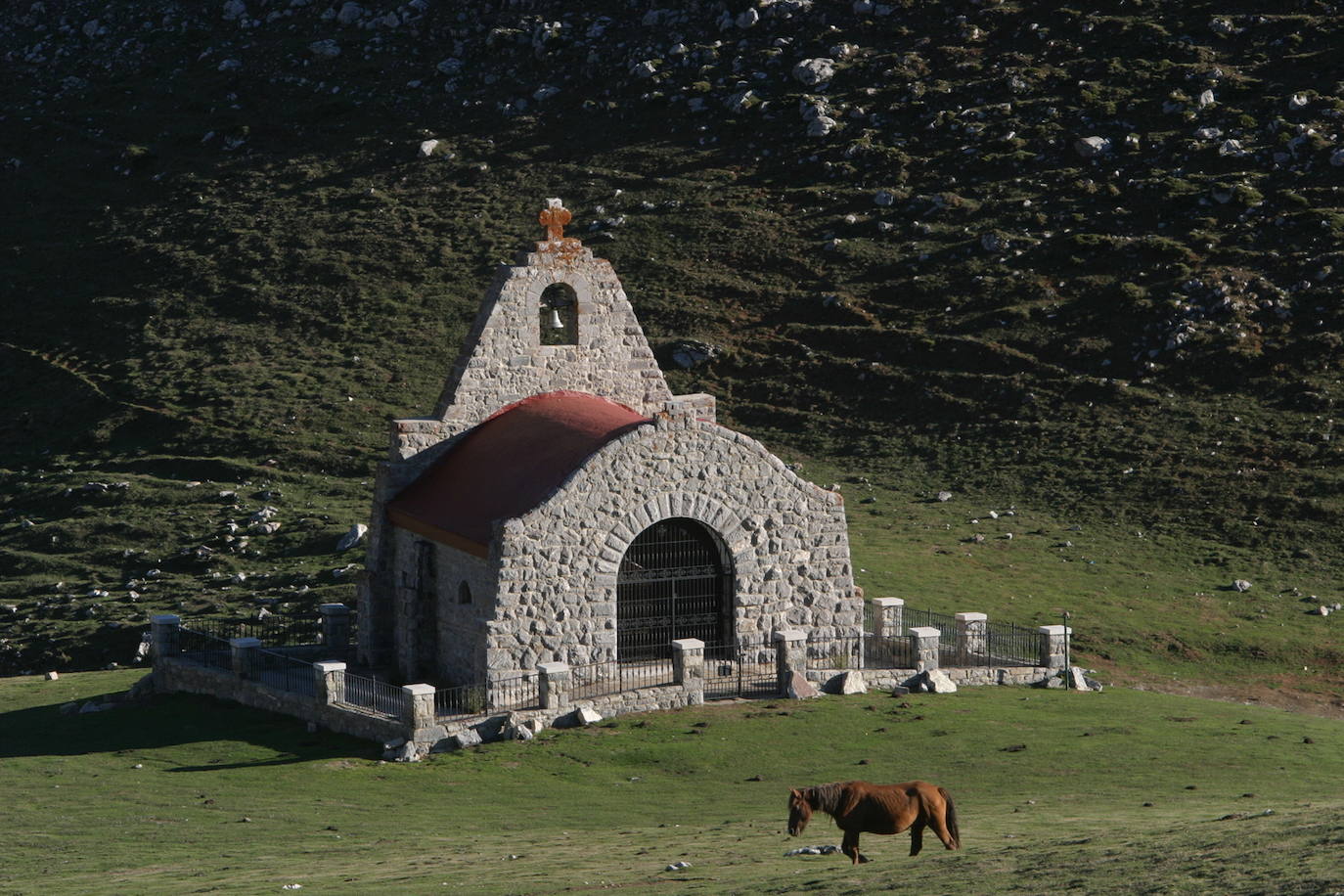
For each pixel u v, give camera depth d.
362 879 49.44
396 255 170.50
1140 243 151.12
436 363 153.50
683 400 85.69
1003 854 46.47
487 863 51.47
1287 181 155.12
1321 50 172.00
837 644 78.38
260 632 103.62
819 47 192.12
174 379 154.12
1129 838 47.59
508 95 197.38
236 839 57.94
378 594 81.44
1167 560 111.00
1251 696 88.31
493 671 72.06
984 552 112.81
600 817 59.69
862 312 152.50
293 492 132.88
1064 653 79.44
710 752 67.44
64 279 175.25
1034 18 188.62
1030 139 169.88
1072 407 135.25
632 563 75.75
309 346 158.12
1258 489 119.06
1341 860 40.62
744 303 157.38
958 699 74.88
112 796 64.50
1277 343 136.25
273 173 189.00
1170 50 177.12
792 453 137.38
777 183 173.88
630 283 161.25
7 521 133.25
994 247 156.00
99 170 194.12
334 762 68.19
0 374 161.38
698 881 45.53
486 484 77.31
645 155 181.75
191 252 175.75
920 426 138.12
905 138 175.00
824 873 45.41
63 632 109.50
